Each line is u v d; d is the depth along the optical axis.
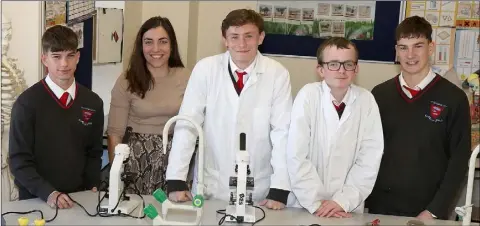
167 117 2.31
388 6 3.18
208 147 1.84
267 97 1.80
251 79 1.79
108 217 1.57
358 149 1.78
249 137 1.81
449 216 2.04
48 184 1.71
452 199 1.91
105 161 2.38
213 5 3.37
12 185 2.00
